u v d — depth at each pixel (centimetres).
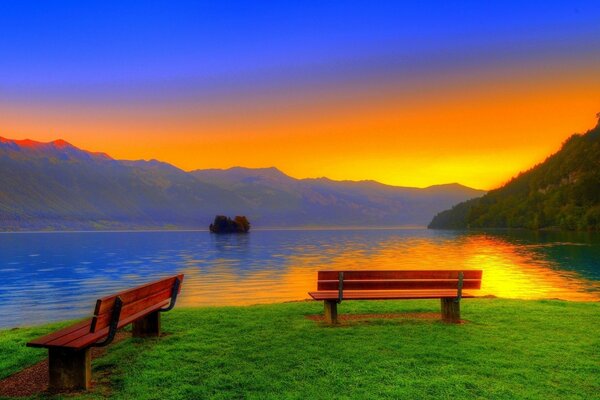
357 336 975
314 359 815
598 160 18750
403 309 1346
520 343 918
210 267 3972
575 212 15500
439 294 1105
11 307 2019
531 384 697
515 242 8512
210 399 649
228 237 14350
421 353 847
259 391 674
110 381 733
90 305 2069
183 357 838
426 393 662
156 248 7619
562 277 2916
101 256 5638
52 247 8188
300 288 2528
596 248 6341
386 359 813
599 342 927
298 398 646
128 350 889
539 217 18088
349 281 1099
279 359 817
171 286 1034
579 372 750
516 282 2639
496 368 766
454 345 902
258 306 1421
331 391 670
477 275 1131
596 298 2002
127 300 793
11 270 3828
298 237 13838
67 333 755
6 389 723
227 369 770
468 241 9412
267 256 5416
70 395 681
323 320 1162
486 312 1249
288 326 1084
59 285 2803
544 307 1333
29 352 941
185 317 1207
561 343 919
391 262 4375
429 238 11831
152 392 679
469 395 655
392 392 663
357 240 10894
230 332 1027
